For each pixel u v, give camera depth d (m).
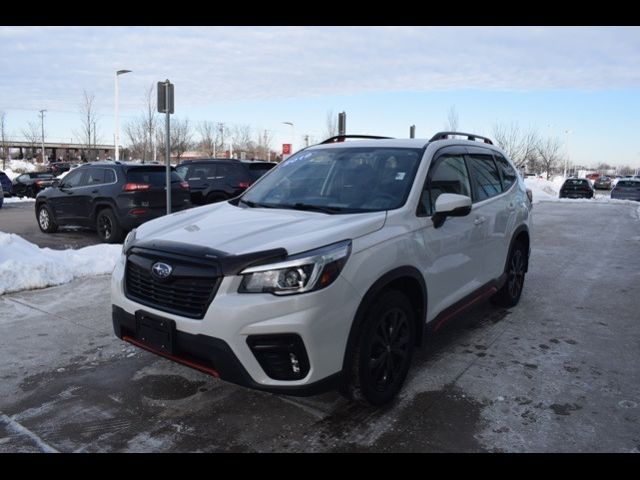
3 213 17.11
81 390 3.81
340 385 3.20
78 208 11.03
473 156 5.04
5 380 3.95
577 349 4.74
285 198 4.29
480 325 5.37
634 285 7.22
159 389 3.83
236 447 3.11
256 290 2.96
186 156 54.03
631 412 3.59
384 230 3.47
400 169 4.12
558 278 7.64
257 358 2.96
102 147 63.09
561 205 22.70
